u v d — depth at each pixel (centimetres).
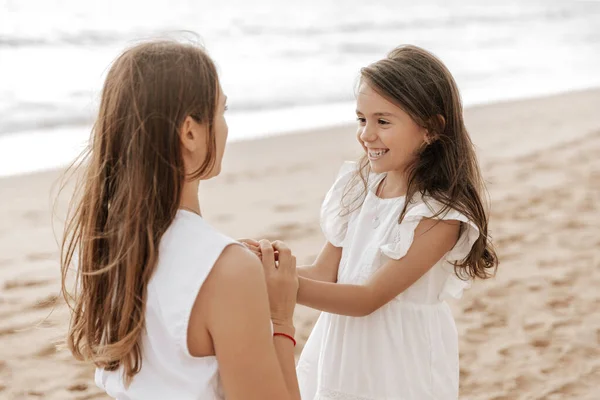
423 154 209
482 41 2622
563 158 818
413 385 208
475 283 475
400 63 205
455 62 2078
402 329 209
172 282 144
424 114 202
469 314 432
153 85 143
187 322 141
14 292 467
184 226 148
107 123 149
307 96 1481
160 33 166
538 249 534
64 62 1580
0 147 948
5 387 356
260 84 1600
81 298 161
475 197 209
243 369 142
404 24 2973
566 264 504
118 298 150
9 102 1227
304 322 434
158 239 146
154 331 148
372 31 2688
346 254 221
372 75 204
